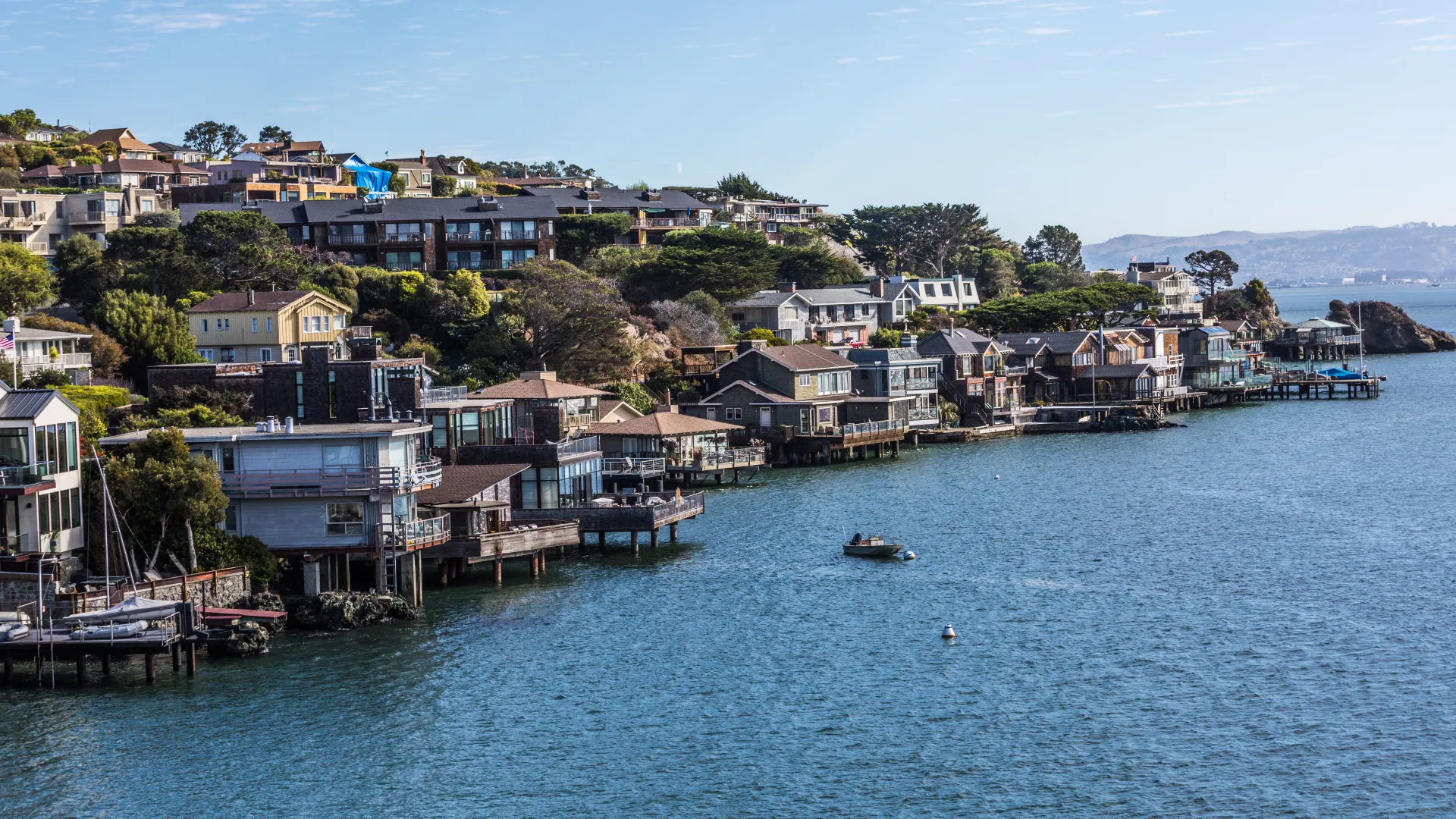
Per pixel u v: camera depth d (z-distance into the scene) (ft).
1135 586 264.31
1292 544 304.50
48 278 453.99
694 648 224.94
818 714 193.98
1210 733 183.62
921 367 545.44
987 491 392.27
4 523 223.71
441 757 180.75
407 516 254.27
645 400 476.95
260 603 236.22
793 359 490.90
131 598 215.51
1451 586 258.98
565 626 238.68
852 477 426.10
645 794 169.17
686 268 599.98
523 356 484.33
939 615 244.01
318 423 323.57
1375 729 183.73
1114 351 649.61
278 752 182.19
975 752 179.32
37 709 196.65
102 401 340.39
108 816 164.66
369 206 602.85
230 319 435.53
